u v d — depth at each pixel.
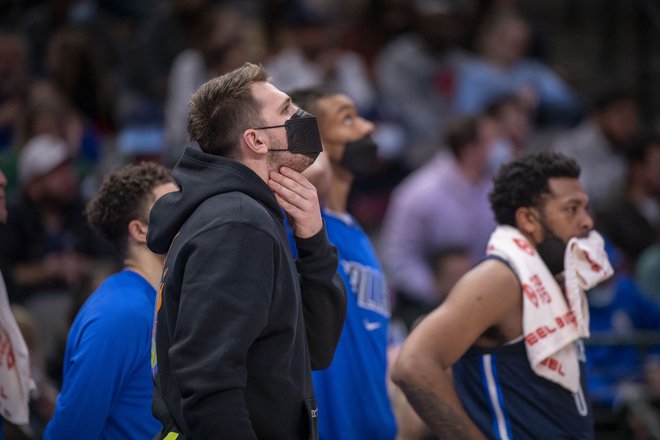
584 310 12.13
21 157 22.34
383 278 14.41
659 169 23.95
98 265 20.92
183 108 26.39
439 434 11.61
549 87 30.59
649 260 22.27
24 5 31.80
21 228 20.98
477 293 11.83
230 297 8.81
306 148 9.66
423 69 29.83
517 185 12.21
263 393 9.18
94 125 27.56
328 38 29.38
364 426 13.43
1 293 11.73
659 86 33.47
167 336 9.39
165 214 9.56
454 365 12.37
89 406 11.19
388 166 28.56
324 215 13.95
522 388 11.91
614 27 35.09
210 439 8.67
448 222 24.27
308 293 9.87
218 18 27.42
